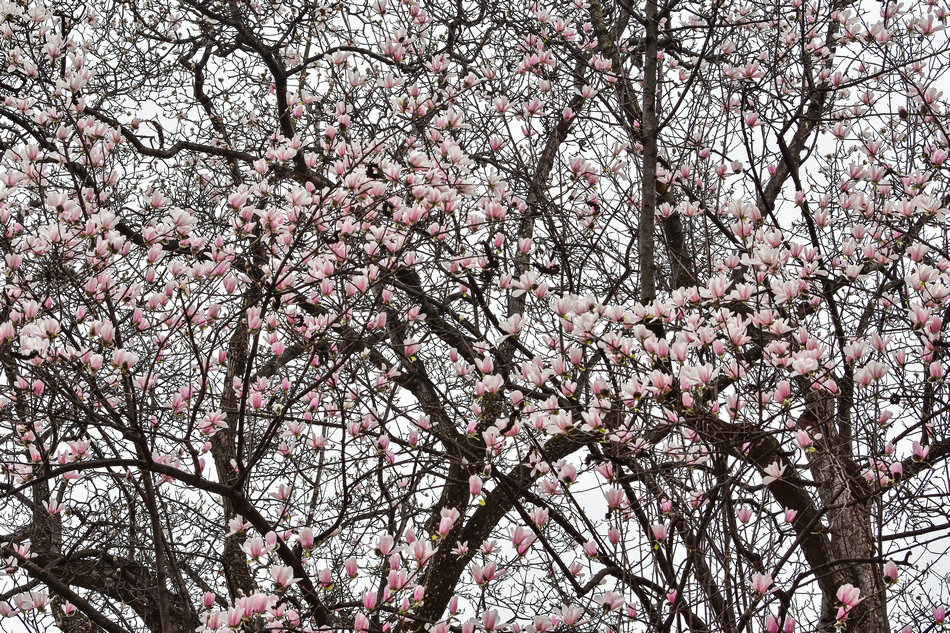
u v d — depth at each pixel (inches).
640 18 201.3
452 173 188.1
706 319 164.4
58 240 158.4
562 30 234.8
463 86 228.4
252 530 214.7
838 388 149.7
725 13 231.1
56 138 187.5
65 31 276.1
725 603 134.8
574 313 140.9
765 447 165.5
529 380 147.9
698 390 136.0
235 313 166.9
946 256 185.0
